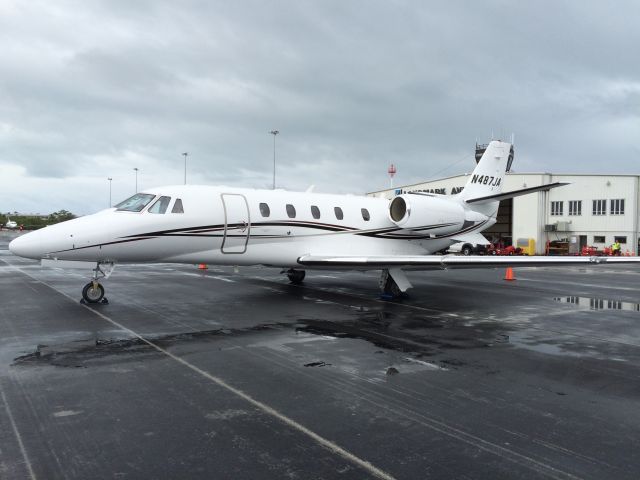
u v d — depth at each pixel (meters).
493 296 13.79
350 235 13.73
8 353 6.71
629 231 38.50
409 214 14.20
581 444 4.14
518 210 42.66
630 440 4.23
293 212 12.64
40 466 3.61
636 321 9.98
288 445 4.02
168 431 4.24
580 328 9.18
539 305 12.12
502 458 3.86
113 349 6.99
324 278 17.56
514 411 4.86
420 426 4.45
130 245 10.57
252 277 17.64
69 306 10.70
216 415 4.61
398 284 12.48
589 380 5.92
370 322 9.41
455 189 45.97
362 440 4.13
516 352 7.27
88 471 3.55
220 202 11.55
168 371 5.96
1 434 4.13
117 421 4.43
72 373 5.82
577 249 41.06
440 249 15.99
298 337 7.96
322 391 5.33
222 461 3.73
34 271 19.25
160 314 9.84
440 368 6.33
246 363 6.37
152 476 3.50
